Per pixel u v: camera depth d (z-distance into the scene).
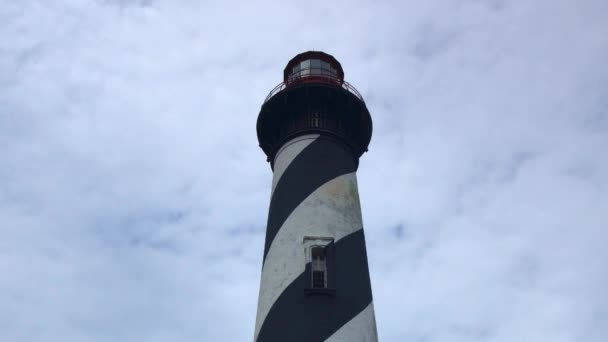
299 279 23.34
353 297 23.33
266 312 23.34
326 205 25.52
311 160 26.88
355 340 22.31
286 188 26.38
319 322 22.28
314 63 31.27
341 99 28.53
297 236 24.55
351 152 28.72
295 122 28.47
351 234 25.23
